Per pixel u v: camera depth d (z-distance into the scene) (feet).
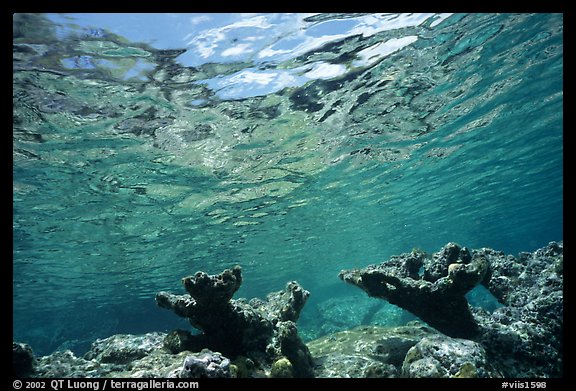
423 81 39.40
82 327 99.96
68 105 31.60
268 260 100.68
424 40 33.04
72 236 57.82
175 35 26.53
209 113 36.19
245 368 17.83
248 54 29.58
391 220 95.35
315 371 20.48
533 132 63.52
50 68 27.43
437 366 16.20
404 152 57.00
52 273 72.74
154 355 19.57
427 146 57.06
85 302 98.89
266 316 23.70
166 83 30.99
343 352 22.93
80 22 24.08
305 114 39.91
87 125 34.45
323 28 28.96
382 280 23.97
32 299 88.53
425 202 87.61
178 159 43.24
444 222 115.65
